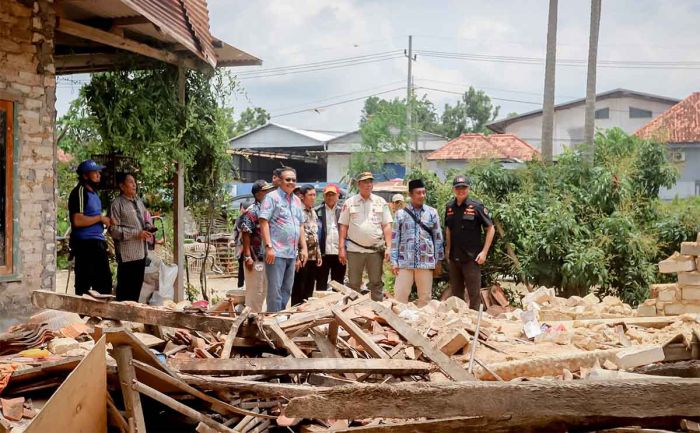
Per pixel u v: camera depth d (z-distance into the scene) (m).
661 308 9.15
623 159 13.08
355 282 10.81
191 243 20.09
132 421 4.75
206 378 5.20
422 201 10.45
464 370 5.66
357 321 6.87
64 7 9.84
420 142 43.81
